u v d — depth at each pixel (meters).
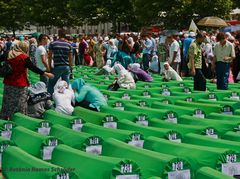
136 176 6.43
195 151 7.06
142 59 26.92
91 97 12.80
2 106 11.69
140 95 15.63
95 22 53.50
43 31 69.69
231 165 6.89
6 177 7.03
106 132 8.78
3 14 63.69
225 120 10.30
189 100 14.26
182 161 6.63
